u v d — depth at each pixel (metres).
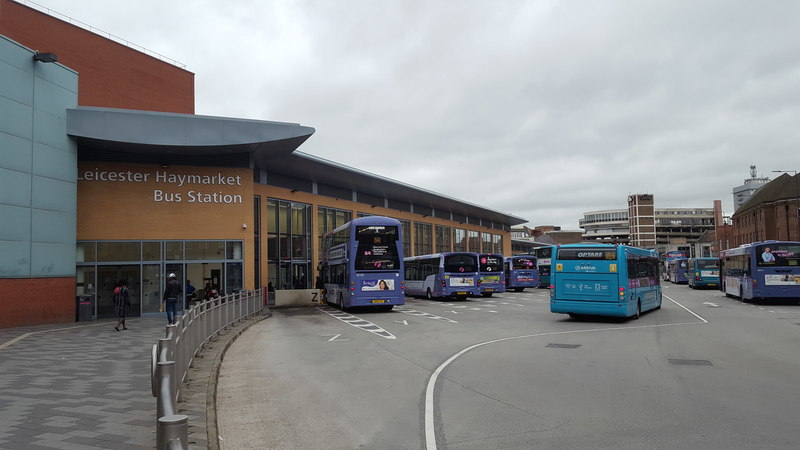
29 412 7.17
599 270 20.48
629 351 12.99
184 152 27.33
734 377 9.65
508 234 86.56
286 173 36.31
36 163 21.72
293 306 33.03
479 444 5.97
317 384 9.52
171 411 3.95
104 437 6.02
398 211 52.88
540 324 20.31
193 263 27.72
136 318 25.64
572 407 7.56
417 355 12.83
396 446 5.96
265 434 6.48
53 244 22.39
